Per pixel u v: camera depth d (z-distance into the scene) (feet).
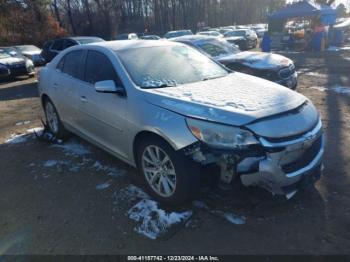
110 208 10.47
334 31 67.92
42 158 14.79
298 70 38.50
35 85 37.73
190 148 9.03
